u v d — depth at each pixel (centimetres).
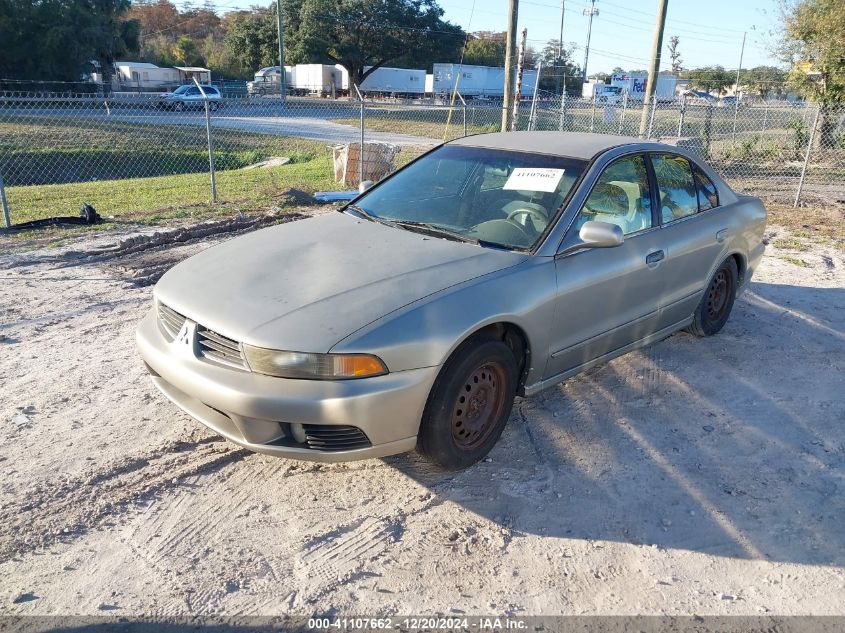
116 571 276
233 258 365
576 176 398
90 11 4788
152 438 374
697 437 395
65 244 792
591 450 377
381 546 297
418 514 319
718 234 487
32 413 395
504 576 282
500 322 335
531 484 344
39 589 264
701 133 2328
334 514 318
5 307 571
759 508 332
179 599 262
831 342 547
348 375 288
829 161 1912
